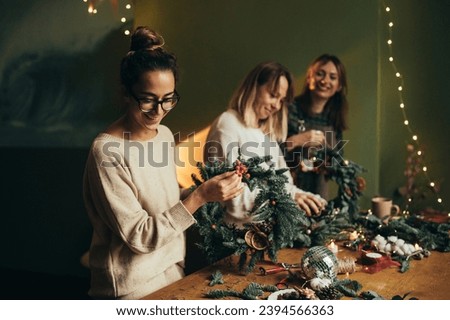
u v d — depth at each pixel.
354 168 2.62
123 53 4.04
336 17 3.90
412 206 4.10
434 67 4.03
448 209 4.11
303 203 2.40
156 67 1.73
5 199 4.41
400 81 4.04
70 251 4.32
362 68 3.91
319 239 2.33
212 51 4.12
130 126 1.88
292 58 3.99
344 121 3.70
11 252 4.44
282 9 3.96
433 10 3.98
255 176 1.99
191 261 2.96
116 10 4.05
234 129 2.63
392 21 3.97
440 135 4.08
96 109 4.13
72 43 4.12
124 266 1.85
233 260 2.12
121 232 1.77
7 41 4.18
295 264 2.07
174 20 4.15
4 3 4.16
